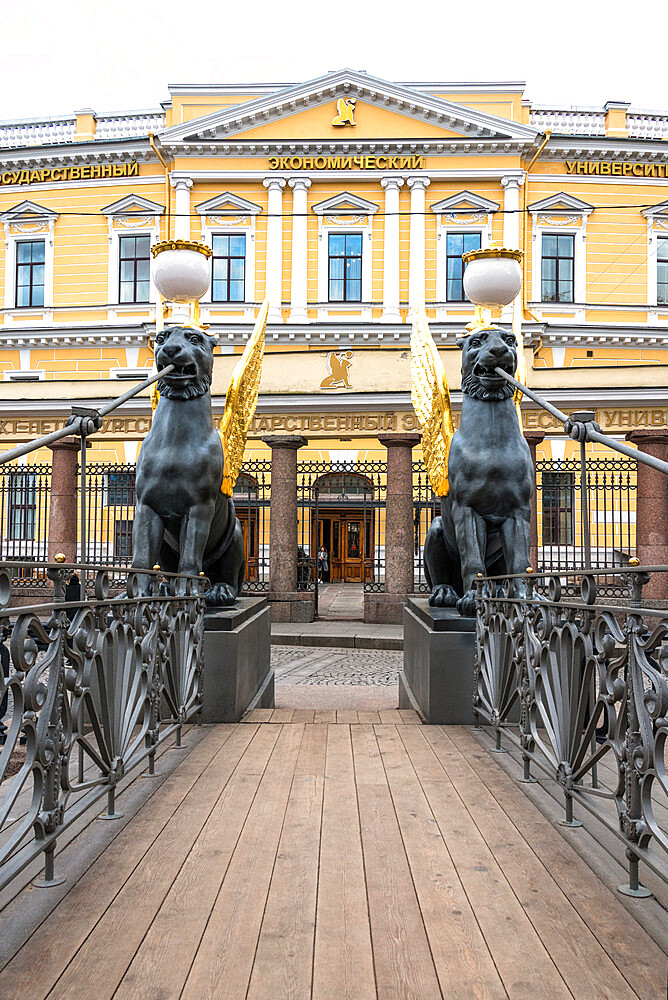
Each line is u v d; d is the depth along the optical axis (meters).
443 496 6.98
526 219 28.12
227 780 4.32
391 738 5.36
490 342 6.42
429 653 5.97
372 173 27.44
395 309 27.50
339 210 27.58
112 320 28.70
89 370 28.58
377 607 15.54
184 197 27.80
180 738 5.13
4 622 2.32
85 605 3.16
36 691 2.56
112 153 28.58
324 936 2.58
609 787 4.39
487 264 6.70
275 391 15.87
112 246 28.81
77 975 2.35
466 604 6.14
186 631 5.23
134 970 2.38
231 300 27.83
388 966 2.40
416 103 27.25
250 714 6.50
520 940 2.57
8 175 29.44
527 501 6.60
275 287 27.52
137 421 15.84
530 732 4.23
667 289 28.73
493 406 6.64
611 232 28.41
